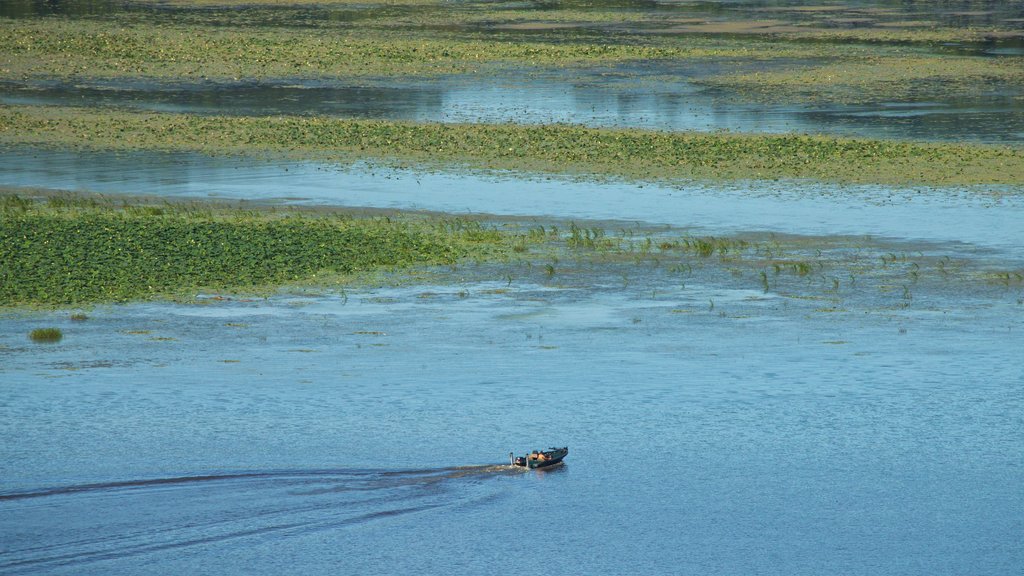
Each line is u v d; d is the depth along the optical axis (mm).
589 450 91562
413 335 116375
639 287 132500
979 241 149625
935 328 118812
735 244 149125
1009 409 98625
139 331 116875
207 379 104500
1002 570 76125
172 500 83062
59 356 109688
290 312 123125
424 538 80000
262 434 93125
